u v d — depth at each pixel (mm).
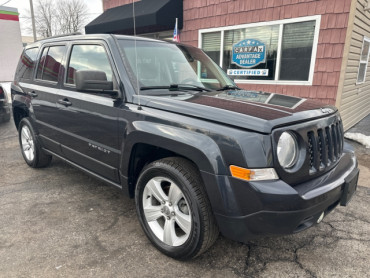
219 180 1959
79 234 2719
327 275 2246
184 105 2275
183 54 3355
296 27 6184
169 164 2266
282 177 1936
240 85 7355
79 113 3043
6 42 21000
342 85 5820
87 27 9922
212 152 1980
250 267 2330
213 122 2072
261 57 6836
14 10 21016
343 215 3146
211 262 2379
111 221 2957
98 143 2887
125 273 2230
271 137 1891
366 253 2512
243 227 1976
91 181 3934
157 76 2867
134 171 2678
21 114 4477
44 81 3734
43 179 3984
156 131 2277
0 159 4840
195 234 2152
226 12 7207
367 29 6711
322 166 2205
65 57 3377
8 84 17500
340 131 2535
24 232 2729
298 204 1865
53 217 3008
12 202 3314
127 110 2537
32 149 4262
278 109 2182
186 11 8070
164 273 2240
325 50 5863
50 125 3592
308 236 2762
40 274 2195
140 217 2588
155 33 9422
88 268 2273
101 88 2537
